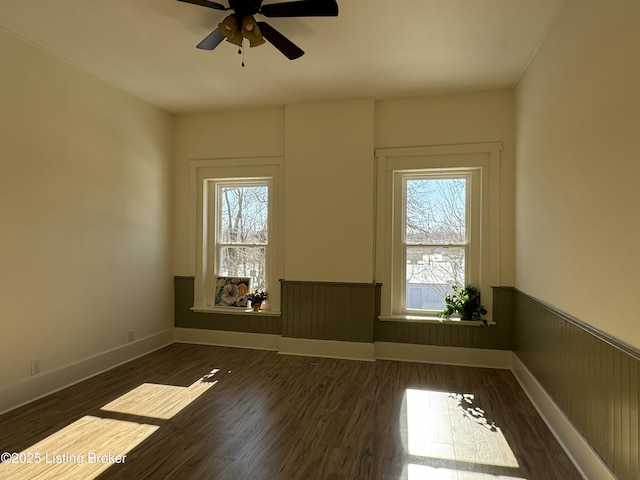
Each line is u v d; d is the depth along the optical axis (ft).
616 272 6.07
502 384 11.66
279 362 13.60
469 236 13.80
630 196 5.67
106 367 12.65
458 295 13.57
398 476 7.07
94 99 12.22
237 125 15.46
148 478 6.96
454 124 13.60
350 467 7.34
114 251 13.03
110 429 8.71
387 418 9.34
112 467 7.27
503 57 10.91
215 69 11.82
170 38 10.05
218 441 8.23
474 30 9.51
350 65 11.48
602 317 6.52
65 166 11.19
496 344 13.32
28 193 10.12
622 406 5.84
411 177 14.32
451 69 11.71
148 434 8.50
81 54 10.86
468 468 7.34
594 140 6.86
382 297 14.19
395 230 14.35
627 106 5.78
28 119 10.13
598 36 6.73
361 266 14.07
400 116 14.03
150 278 14.76
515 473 7.21
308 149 14.49
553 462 7.57
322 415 9.48
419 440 8.34
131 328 13.82
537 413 9.70
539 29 9.42
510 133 13.16
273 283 15.24
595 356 6.76
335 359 13.99
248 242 15.75
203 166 15.75
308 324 14.51
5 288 9.55
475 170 13.71
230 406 9.95
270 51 10.68
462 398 10.58
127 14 8.99
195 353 14.61
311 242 14.48
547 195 9.41
